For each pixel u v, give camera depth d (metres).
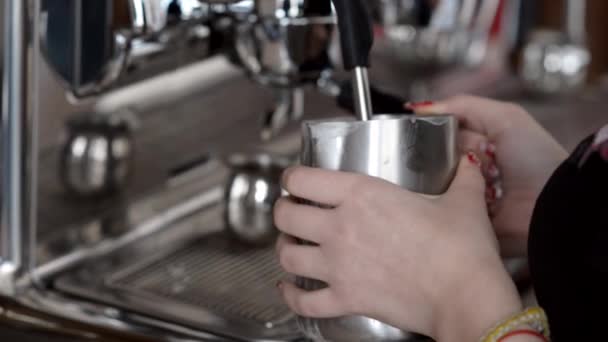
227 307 0.79
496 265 0.60
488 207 0.81
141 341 0.74
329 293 0.63
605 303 0.61
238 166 0.93
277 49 0.83
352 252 0.61
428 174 0.63
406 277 0.61
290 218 0.63
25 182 0.81
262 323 0.76
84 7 0.75
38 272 0.84
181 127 1.08
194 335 0.74
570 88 1.68
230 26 0.85
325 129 0.62
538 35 1.76
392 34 1.62
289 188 0.63
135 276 0.85
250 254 0.91
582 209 0.62
